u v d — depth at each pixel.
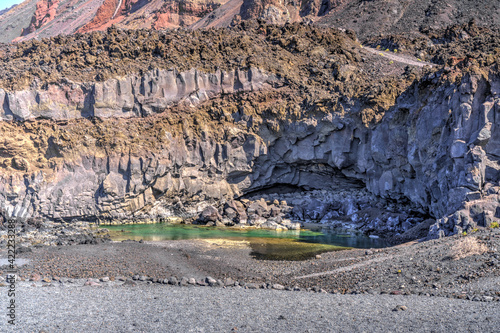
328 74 59.28
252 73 56.69
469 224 32.47
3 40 195.50
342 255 32.50
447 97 40.03
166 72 55.00
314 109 53.25
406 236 40.16
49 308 16.64
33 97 52.53
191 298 18.64
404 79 53.09
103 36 61.09
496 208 32.66
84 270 26.20
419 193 45.78
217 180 55.81
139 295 19.22
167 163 52.16
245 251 36.03
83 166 51.38
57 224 49.34
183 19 148.25
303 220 52.75
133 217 52.34
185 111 55.47
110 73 54.47
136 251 32.22
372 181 52.06
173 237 43.16
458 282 20.09
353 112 51.59
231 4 140.50
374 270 24.28
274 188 60.00
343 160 53.00
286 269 28.59
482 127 36.22
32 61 58.69
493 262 21.25
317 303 17.56
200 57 58.16
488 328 13.29
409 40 72.62
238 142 55.72
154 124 53.66
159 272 26.69
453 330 13.35
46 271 25.72
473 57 41.78
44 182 50.19
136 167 51.00
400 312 15.61
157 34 60.09
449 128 39.59
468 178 35.12
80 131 52.16
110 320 15.16
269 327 14.31
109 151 51.34
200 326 14.47
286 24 67.62
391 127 48.75
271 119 55.22
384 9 105.69
